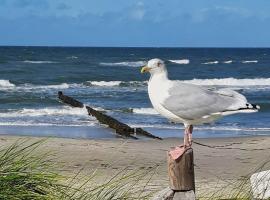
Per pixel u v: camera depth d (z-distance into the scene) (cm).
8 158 614
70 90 4438
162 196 545
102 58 10112
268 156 1633
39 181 601
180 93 642
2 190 562
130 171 1290
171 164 546
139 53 14350
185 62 8994
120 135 2169
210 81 5531
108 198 623
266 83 5497
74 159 1495
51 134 2164
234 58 11562
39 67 6525
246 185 816
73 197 618
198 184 1106
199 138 2092
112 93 4247
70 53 12544
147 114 2909
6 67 6284
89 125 2439
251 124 2564
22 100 3416
